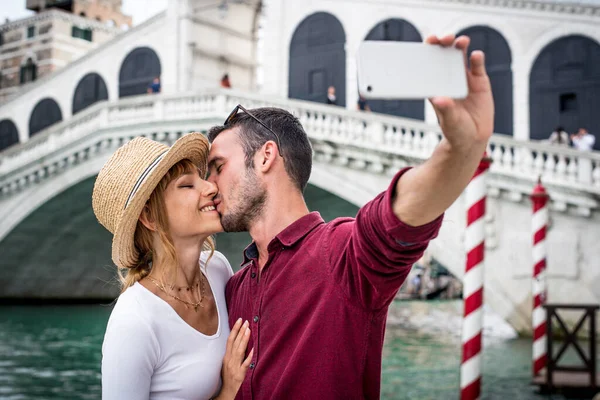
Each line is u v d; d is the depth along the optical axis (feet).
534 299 28.48
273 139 6.04
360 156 46.70
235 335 6.09
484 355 35.53
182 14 68.49
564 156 41.16
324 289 5.43
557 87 51.83
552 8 51.88
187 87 68.03
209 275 7.04
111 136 58.29
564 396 24.52
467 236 20.10
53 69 100.89
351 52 58.70
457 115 3.89
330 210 60.54
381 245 4.64
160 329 5.99
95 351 39.45
